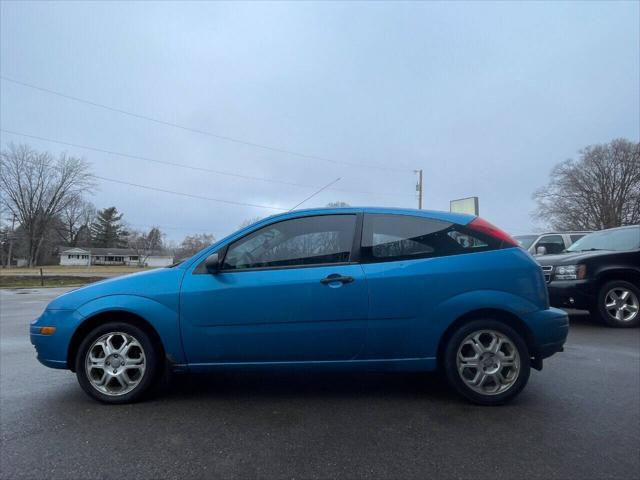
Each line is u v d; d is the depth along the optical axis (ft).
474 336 11.98
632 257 24.21
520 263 12.26
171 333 11.99
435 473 8.53
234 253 12.62
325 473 8.55
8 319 34.06
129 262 319.27
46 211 232.94
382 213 12.84
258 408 12.02
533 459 9.06
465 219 12.82
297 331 11.93
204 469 8.72
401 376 15.01
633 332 22.61
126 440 10.03
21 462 9.02
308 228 12.73
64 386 14.29
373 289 11.91
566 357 17.42
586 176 185.16
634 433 10.26
